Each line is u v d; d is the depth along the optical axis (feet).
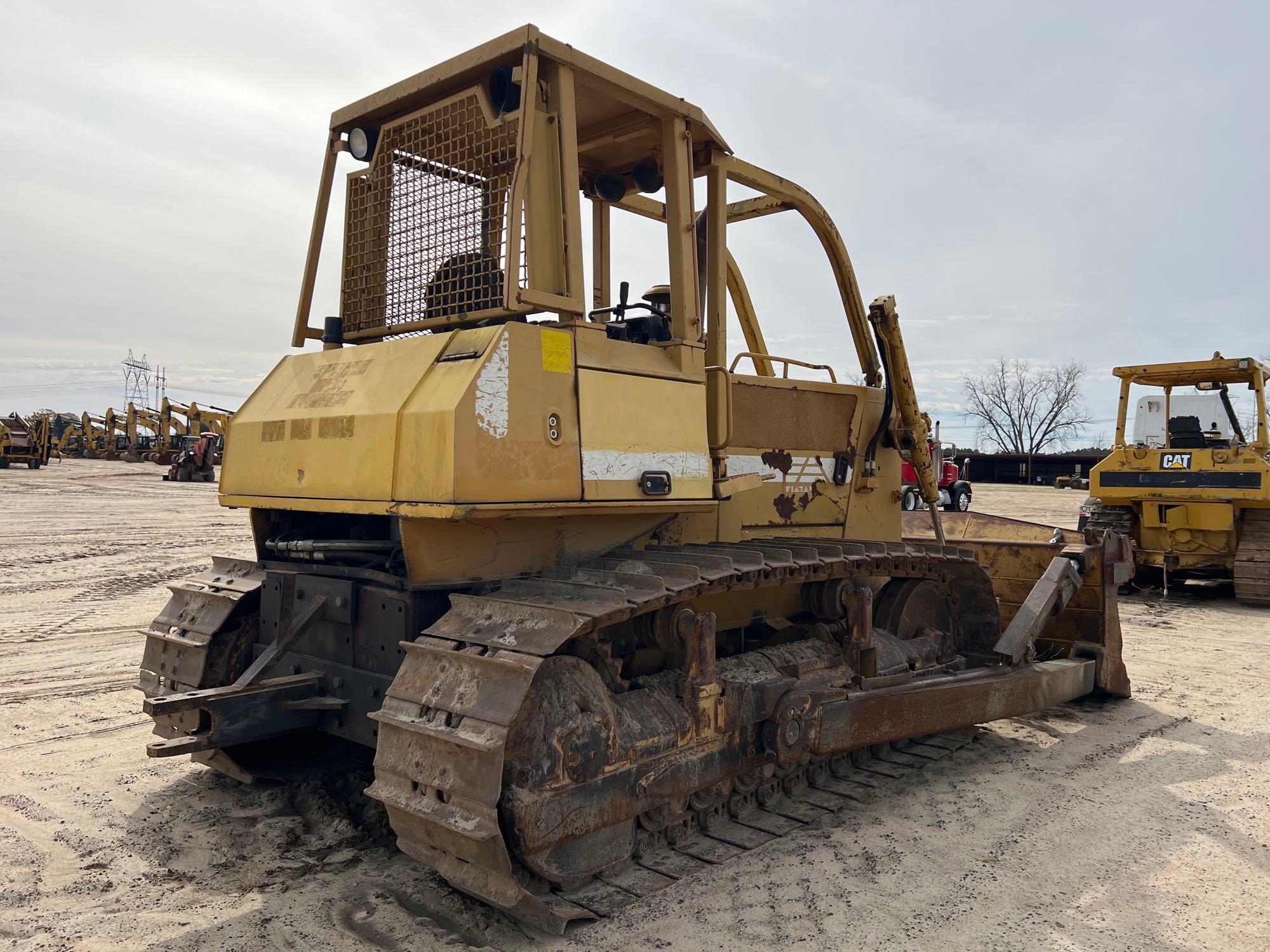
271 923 9.74
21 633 24.61
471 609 10.23
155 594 30.94
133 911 9.97
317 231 13.50
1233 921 10.19
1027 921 10.12
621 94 11.91
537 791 9.27
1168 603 34.83
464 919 9.86
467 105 11.55
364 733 11.23
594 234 16.15
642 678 11.73
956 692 14.94
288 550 12.40
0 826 12.26
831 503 16.11
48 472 114.21
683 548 12.75
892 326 15.72
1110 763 15.71
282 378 13.25
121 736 16.15
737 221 17.16
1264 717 18.62
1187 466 34.96
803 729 12.37
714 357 13.43
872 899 10.54
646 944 9.41
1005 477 140.15
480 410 9.84
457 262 11.77
